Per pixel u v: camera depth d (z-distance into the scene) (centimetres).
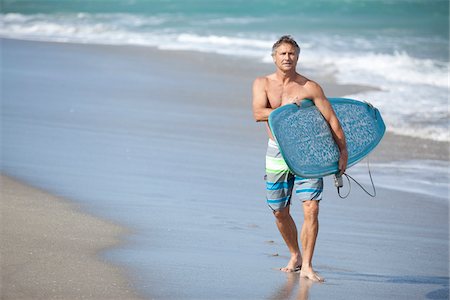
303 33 9194
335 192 3188
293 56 2094
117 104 4884
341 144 2147
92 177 3133
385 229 2677
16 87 5391
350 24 10212
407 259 2347
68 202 2694
